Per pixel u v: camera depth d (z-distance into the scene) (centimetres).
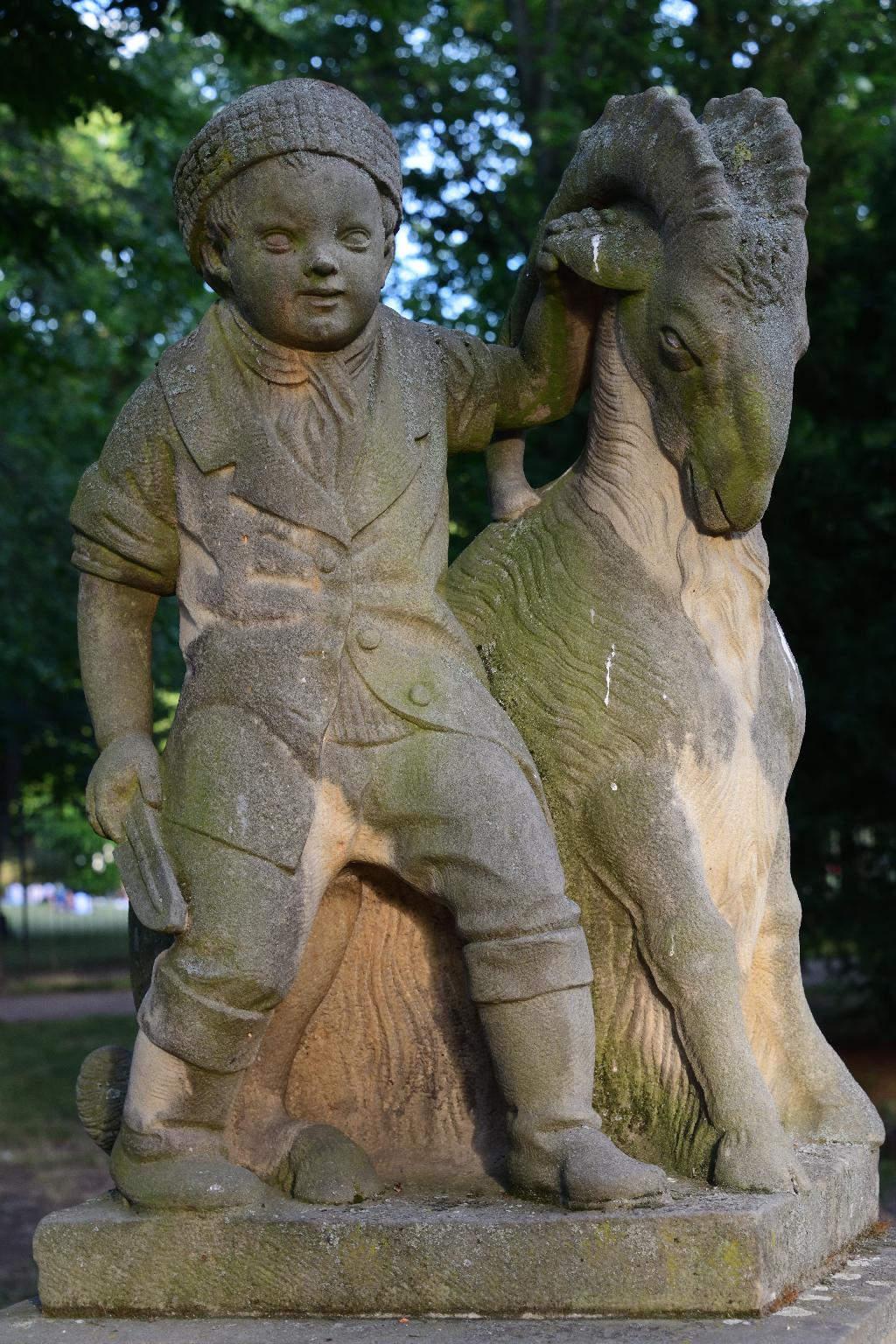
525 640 268
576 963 238
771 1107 242
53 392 1133
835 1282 238
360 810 246
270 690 241
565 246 266
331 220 242
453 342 274
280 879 238
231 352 255
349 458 251
